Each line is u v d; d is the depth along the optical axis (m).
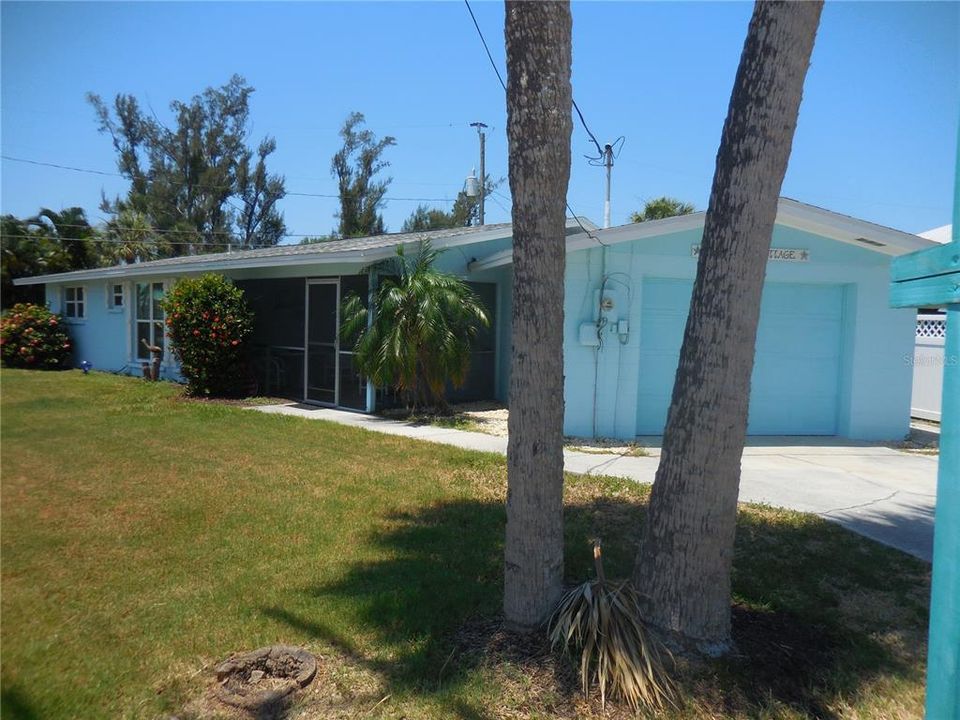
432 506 6.57
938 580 2.63
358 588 4.67
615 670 3.49
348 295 12.14
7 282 25.86
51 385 15.66
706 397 3.66
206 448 9.00
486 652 3.82
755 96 3.50
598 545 3.85
